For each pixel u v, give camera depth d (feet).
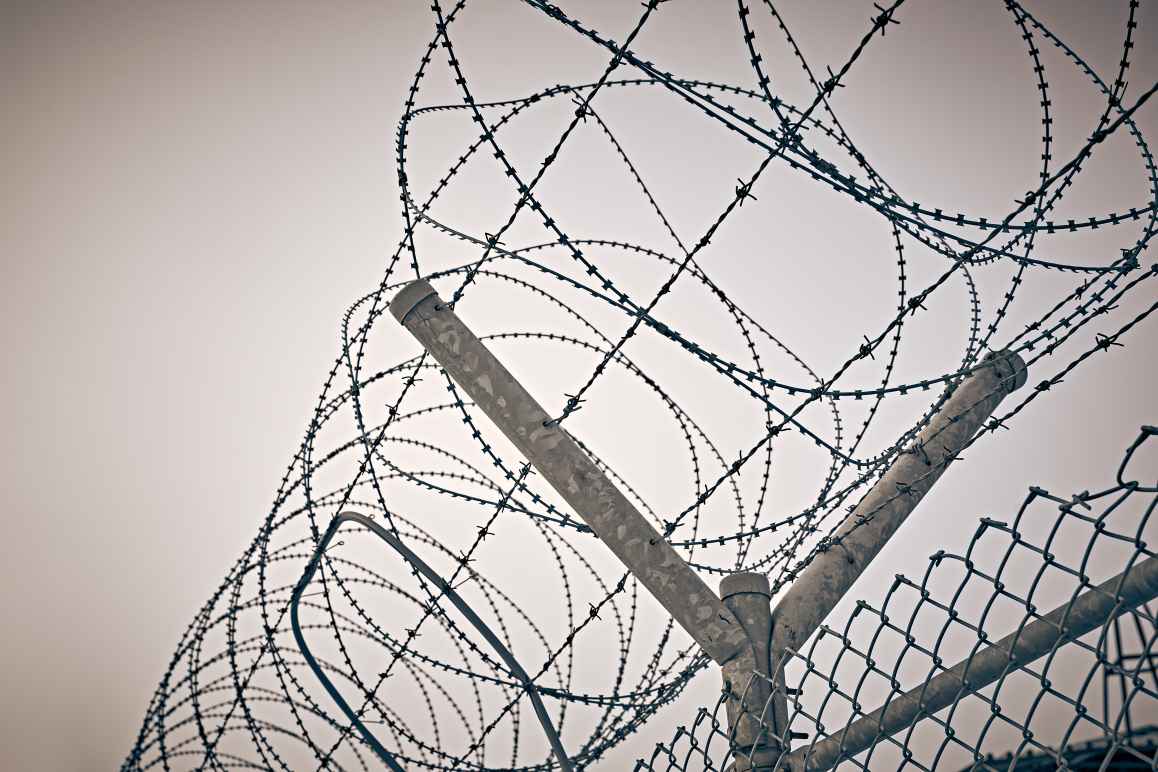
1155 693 4.83
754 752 8.16
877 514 11.21
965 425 11.87
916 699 8.21
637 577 10.06
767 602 10.19
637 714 11.64
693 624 9.86
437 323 10.55
